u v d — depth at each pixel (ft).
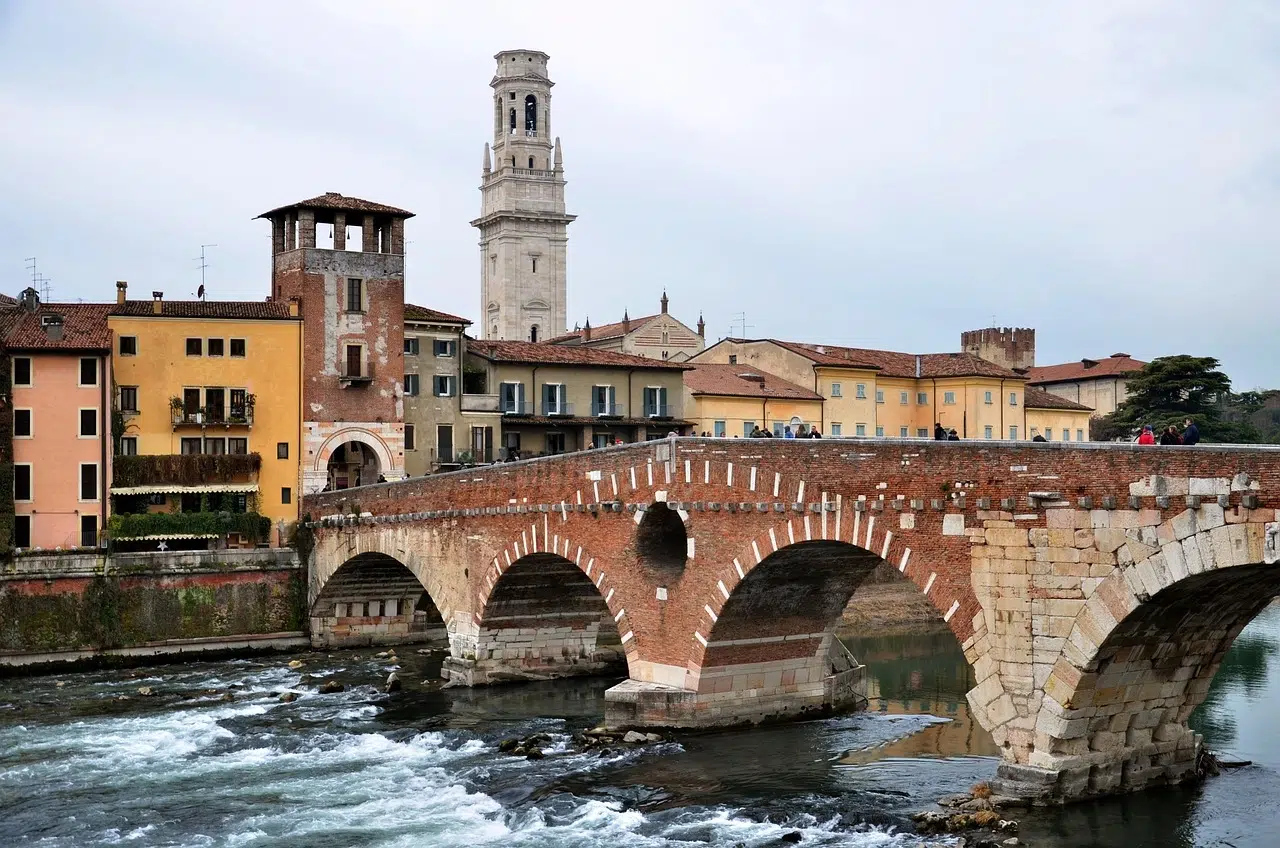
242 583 296.92
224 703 235.81
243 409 323.78
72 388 301.43
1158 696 151.74
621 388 381.60
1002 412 415.23
